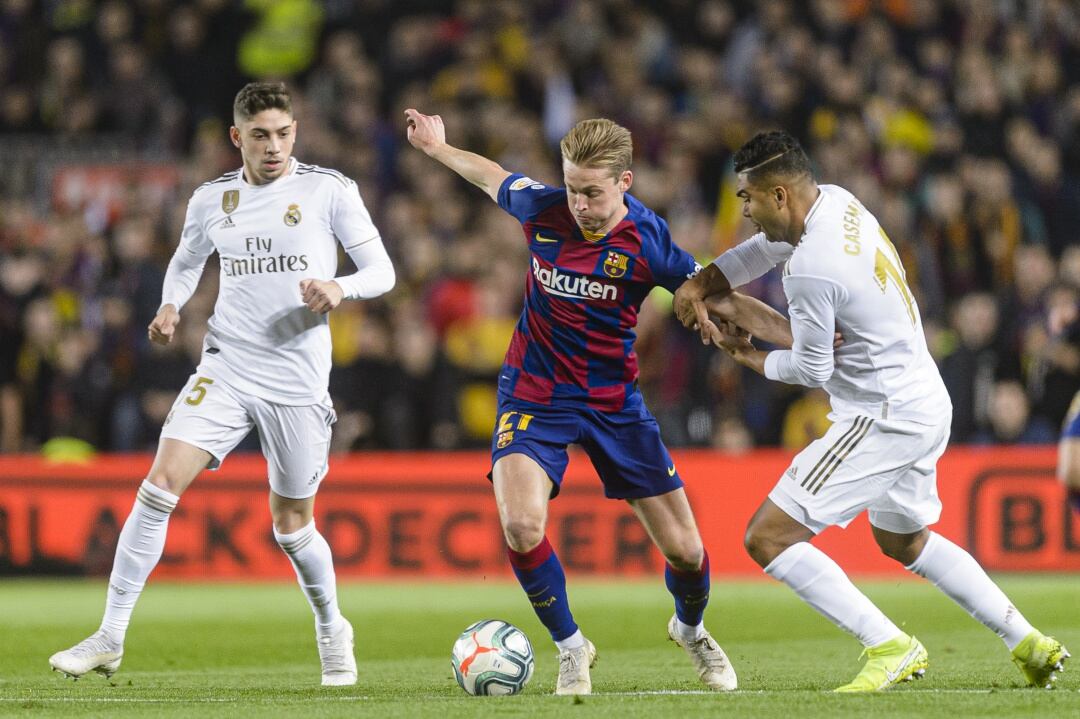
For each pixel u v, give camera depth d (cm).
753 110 5731
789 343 1984
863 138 5428
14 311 5031
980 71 5762
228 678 2322
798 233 1908
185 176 5797
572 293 1991
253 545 4306
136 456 4716
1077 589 3672
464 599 3762
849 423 1919
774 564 1916
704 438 4594
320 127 5850
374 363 4578
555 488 2027
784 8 6044
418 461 4319
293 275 2177
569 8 6231
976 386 4366
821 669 2333
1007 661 2364
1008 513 4106
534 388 2014
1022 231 5338
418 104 5894
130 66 6047
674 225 5238
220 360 2194
